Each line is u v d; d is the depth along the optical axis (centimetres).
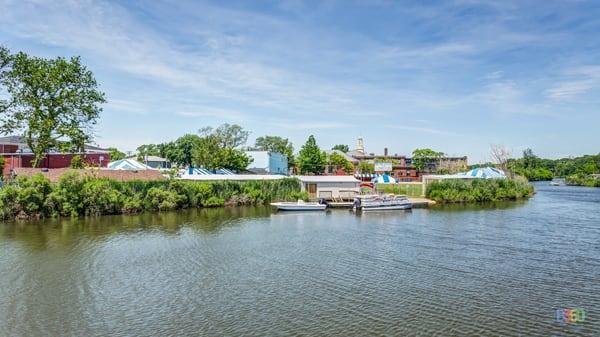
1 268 3108
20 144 9200
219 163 10350
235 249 3791
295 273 3028
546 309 2345
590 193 11381
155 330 2072
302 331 2058
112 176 6656
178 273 3023
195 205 6938
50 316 2238
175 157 12938
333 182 8025
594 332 2053
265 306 2386
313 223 5409
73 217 5609
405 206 6994
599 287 2714
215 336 2005
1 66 5988
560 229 4884
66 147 6575
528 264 3266
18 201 5328
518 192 9088
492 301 2462
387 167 14325
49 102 6341
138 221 5369
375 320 2189
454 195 8262
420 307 2367
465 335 2017
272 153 11812
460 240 4234
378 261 3362
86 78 6619
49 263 3256
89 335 2016
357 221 5622
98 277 2916
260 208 7062
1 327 2098
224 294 2584
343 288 2692
